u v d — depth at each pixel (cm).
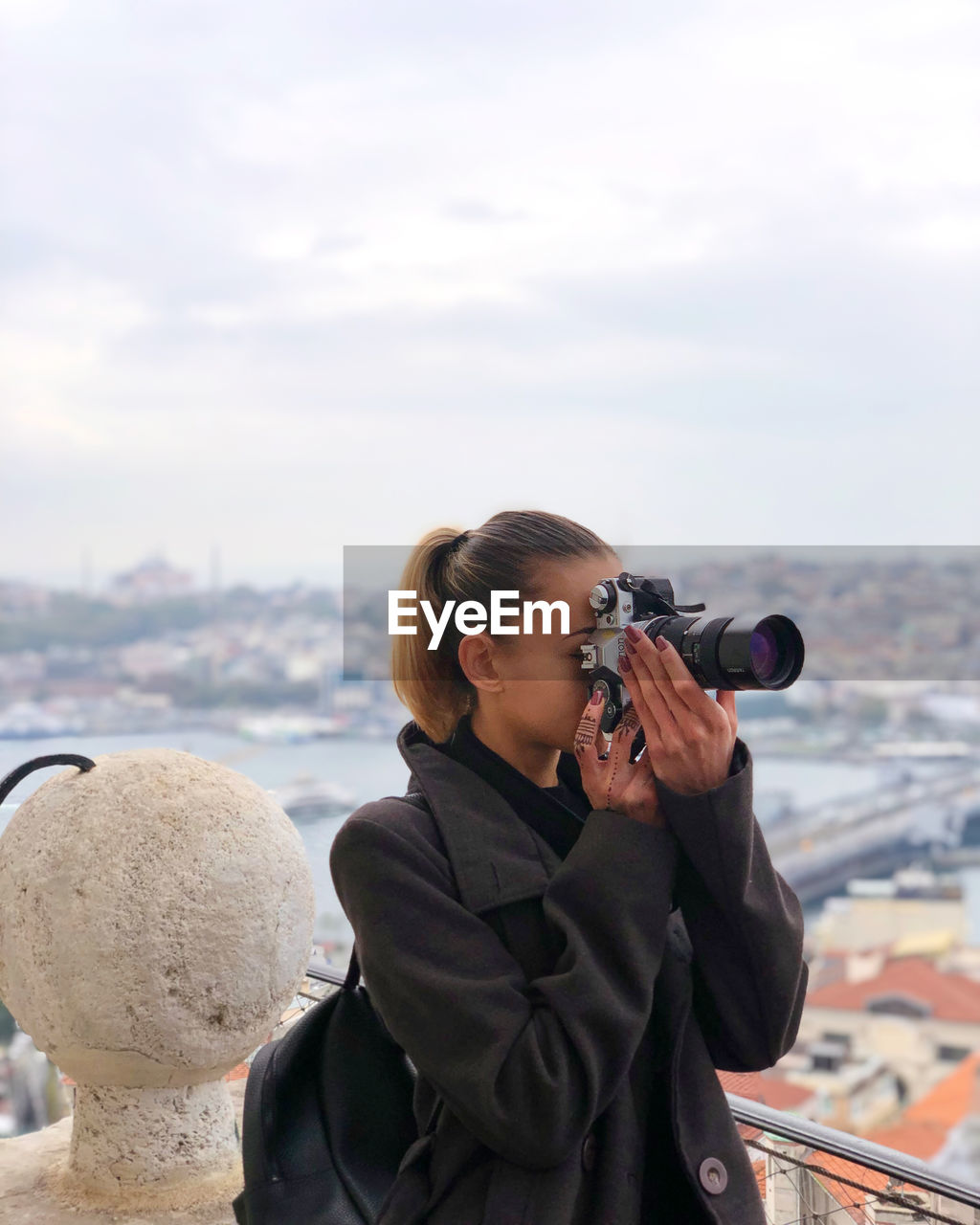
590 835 119
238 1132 262
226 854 228
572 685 129
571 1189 113
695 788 119
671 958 128
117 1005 221
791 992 122
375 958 119
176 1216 231
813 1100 2917
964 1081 2977
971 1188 156
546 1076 108
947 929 3331
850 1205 169
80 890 222
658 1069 124
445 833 125
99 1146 242
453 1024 113
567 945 117
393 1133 141
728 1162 120
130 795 229
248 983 230
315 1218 133
